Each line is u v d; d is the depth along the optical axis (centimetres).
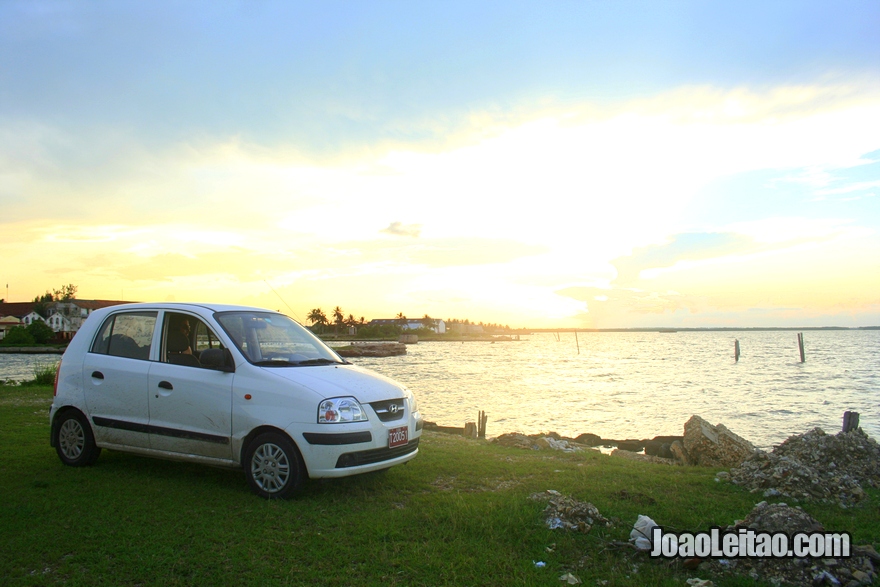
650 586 408
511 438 1078
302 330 747
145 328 692
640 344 17675
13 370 4556
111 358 696
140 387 662
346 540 476
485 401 3091
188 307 682
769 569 432
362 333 18450
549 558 451
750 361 7369
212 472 686
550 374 5331
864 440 777
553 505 546
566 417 2458
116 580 400
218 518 521
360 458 582
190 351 675
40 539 466
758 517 486
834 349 11288
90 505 552
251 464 595
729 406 2806
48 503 551
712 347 13912
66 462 712
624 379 4684
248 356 629
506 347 16012
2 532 481
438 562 435
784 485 639
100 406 688
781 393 3416
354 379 630
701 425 1095
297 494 582
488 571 425
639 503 598
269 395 592
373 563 433
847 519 551
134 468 702
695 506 591
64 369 727
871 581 411
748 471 703
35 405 1288
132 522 509
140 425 657
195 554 443
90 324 733
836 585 404
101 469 695
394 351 10769
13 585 389
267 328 697
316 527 505
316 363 668
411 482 668
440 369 6347
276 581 401
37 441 866
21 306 11512
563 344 18638
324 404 573
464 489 653
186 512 536
